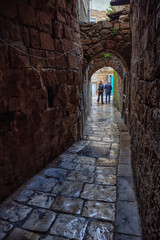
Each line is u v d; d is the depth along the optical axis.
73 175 2.80
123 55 4.71
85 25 4.64
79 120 4.64
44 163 3.08
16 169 2.38
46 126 3.05
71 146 4.16
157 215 1.09
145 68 1.62
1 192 2.14
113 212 1.96
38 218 1.89
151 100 1.34
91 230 1.72
